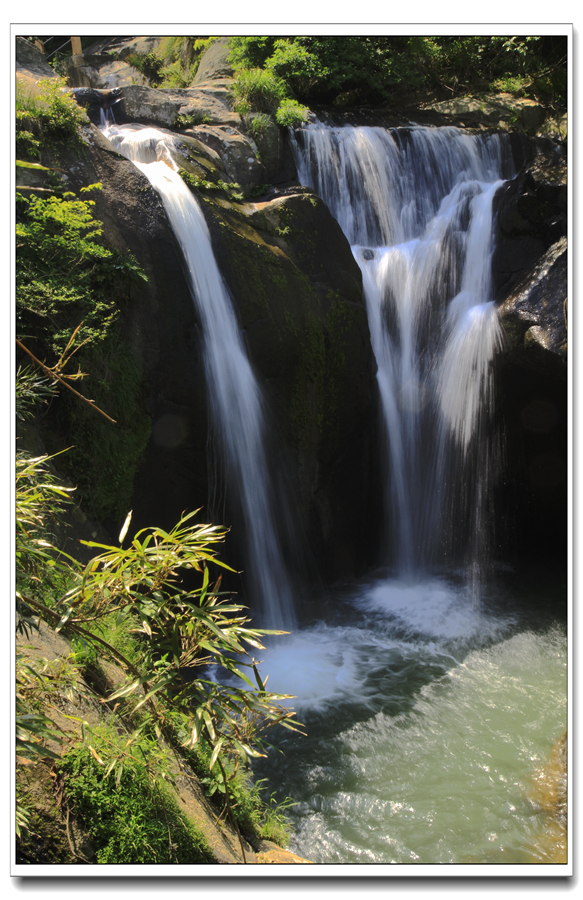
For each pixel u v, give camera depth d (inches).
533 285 343.9
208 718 90.0
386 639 305.9
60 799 98.1
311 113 448.1
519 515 378.9
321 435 335.6
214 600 97.6
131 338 253.4
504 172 450.9
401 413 380.5
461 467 368.5
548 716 246.4
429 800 206.8
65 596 92.8
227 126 365.7
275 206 331.3
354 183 399.2
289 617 319.6
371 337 373.4
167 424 267.1
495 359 349.4
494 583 362.0
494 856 185.3
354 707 253.6
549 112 495.5
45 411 218.2
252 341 297.9
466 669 280.2
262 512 308.0
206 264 284.0
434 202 428.5
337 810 204.5
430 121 482.0
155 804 111.1
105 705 122.8
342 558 356.2
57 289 216.7
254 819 158.1
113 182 269.1
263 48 481.7
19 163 242.2
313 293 327.0
